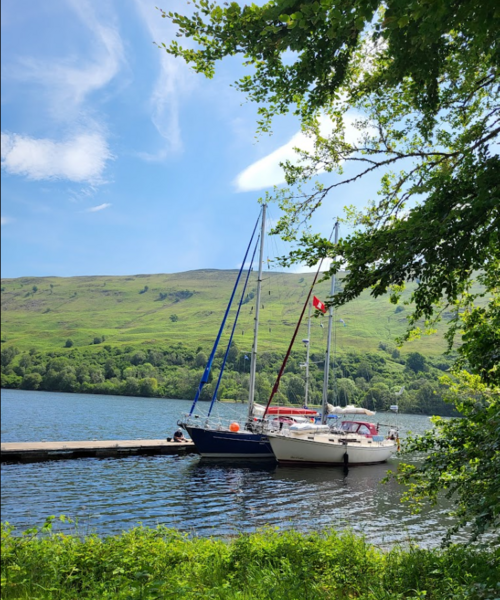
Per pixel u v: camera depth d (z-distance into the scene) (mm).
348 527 15562
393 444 33875
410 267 5137
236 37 4836
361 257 5273
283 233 7273
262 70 5445
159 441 36344
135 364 163750
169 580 6137
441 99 6227
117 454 32156
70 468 26906
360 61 6352
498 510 4508
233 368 118438
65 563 7145
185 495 21109
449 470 6094
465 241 4895
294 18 4082
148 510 18297
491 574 5797
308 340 42625
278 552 7781
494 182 4473
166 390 132625
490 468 5156
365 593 6133
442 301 7617
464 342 6062
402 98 6617
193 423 34562
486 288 7086
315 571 6977
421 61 5105
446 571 6406
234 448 32219
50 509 18125
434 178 4922
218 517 17328
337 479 26125
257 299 35625
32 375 147250
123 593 5516
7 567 6961
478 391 7895
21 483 22688
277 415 35250
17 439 44781
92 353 178125
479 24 3645
